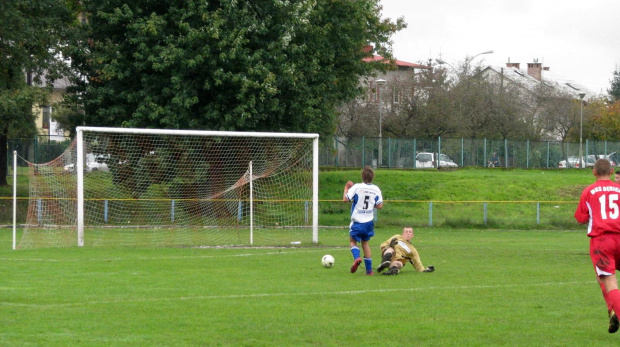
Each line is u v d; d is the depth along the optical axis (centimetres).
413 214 3888
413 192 4353
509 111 7056
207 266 1752
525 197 4328
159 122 3400
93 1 3547
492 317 1066
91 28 3588
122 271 1639
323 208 3769
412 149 5791
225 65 3334
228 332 955
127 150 3353
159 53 3281
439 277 1526
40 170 2978
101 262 1831
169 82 3394
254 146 3519
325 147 5072
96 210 3238
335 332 957
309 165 3522
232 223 3266
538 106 7712
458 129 6794
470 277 1527
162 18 3341
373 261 1883
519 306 1161
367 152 5703
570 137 7956
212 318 1052
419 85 7025
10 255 2012
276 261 1875
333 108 4491
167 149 3378
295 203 3431
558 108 7694
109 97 3450
